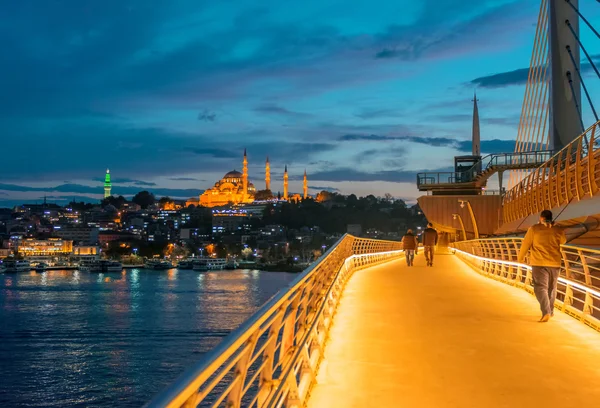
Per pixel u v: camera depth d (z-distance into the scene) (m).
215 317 84.88
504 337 9.96
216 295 117.94
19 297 116.12
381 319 11.88
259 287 136.88
